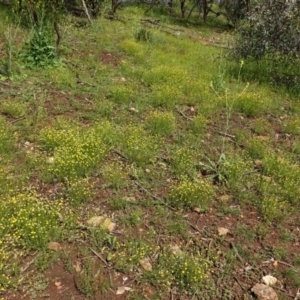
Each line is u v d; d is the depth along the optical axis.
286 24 8.76
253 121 6.84
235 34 11.51
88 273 3.49
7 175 4.48
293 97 7.98
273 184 4.91
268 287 3.52
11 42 7.62
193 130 6.11
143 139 5.43
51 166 4.61
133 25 12.91
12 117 5.77
